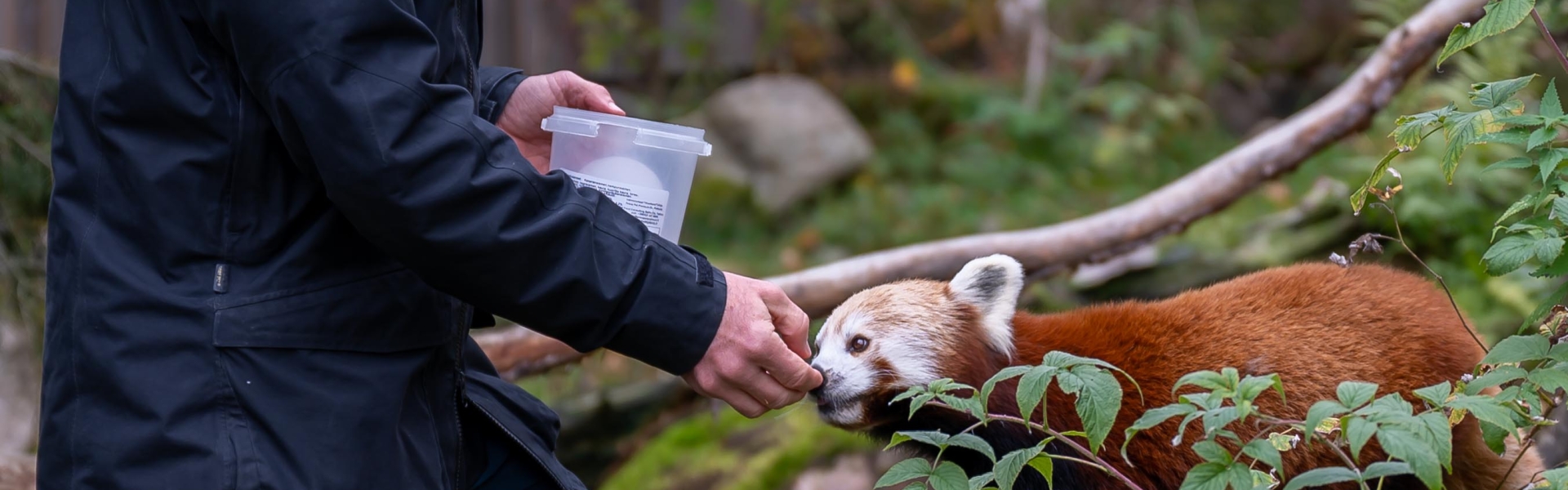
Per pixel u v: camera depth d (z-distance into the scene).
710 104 9.08
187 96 1.72
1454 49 1.93
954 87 9.78
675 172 2.29
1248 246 5.56
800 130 8.75
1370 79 4.49
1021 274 2.74
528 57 9.09
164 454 1.71
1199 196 4.61
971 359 2.65
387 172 1.65
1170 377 2.56
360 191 1.66
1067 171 9.07
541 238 1.76
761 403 2.10
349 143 1.64
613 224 1.88
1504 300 4.70
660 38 9.45
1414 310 2.65
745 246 8.29
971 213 8.35
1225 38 10.49
